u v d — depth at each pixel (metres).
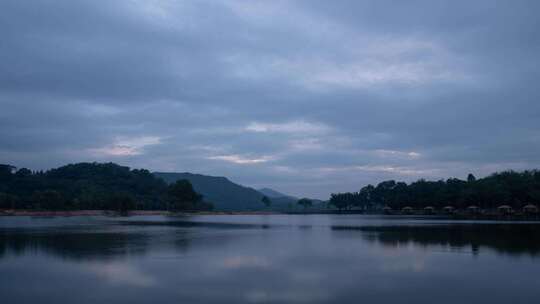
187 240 50.22
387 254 36.47
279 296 21.77
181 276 26.81
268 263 31.94
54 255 36.38
